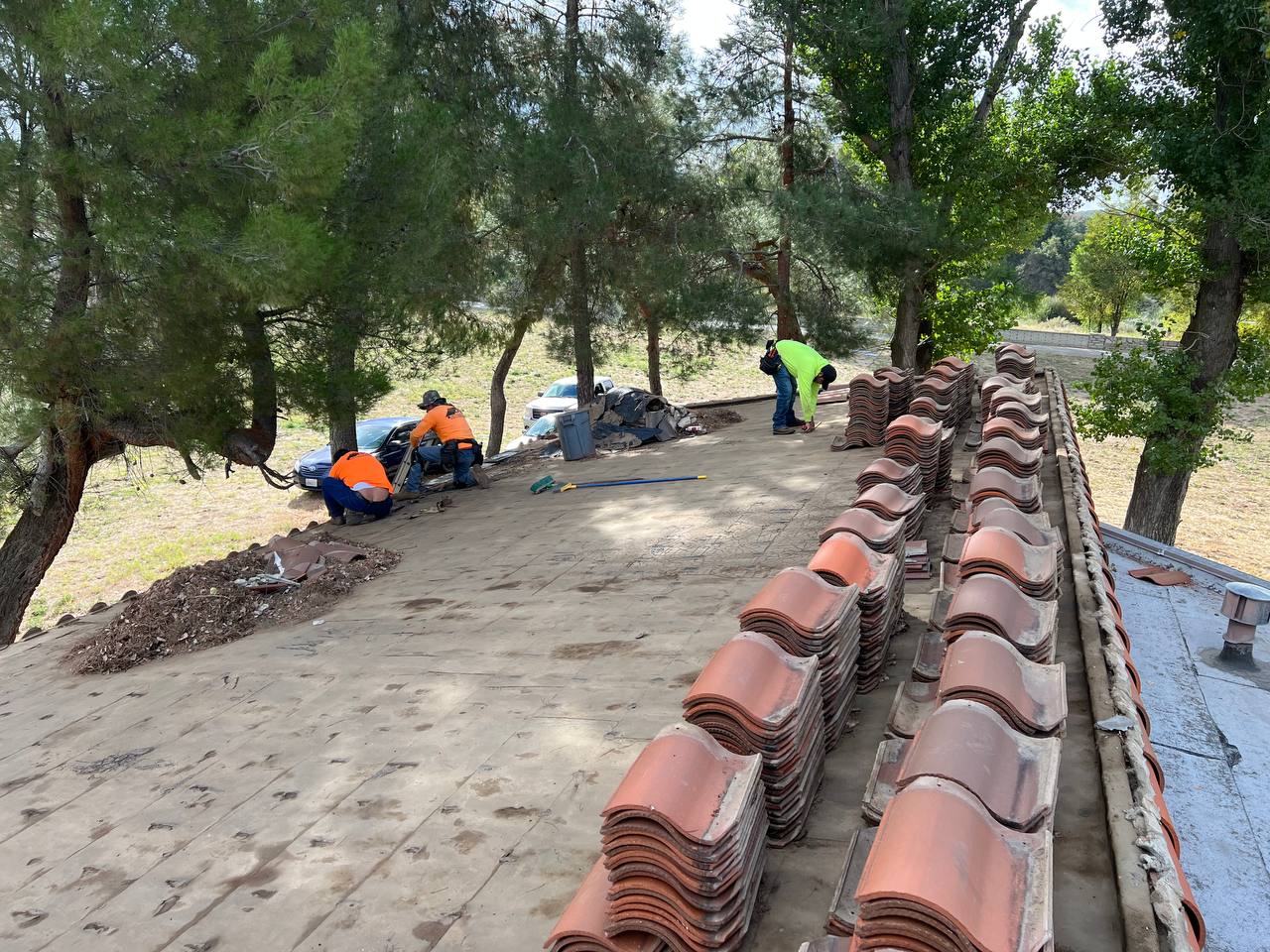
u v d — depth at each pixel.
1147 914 2.14
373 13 10.94
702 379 37.69
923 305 21.02
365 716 4.86
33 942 3.30
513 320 18.41
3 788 4.78
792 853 2.88
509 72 16.05
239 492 21.56
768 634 3.52
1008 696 2.80
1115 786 2.67
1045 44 18.19
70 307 8.38
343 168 8.59
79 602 14.85
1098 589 4.22
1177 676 8.14
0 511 10.18
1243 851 5.62
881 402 9.82
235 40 8.76
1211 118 16.55
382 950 2.86
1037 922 1.88
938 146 19.27
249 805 4.05
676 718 4.11
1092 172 18.98
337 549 8.65
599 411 14.91
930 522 6.52
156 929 3.22
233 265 7.80
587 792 3.61
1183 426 17.83
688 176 17.16
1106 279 44.22
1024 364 11.58
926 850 2.01
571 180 15.26
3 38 7.71
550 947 2.57
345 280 10.12
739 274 18.16
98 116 7.73
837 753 3.50
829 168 18.88
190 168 8.12
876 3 16.66
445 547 8.89
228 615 7.43
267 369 10.33
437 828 3.54
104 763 4.92
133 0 7.83
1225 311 17.52
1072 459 7.06
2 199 7.68
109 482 22.70
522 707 4.56
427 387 34.38
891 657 4.28
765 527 7.42
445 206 11.44
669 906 2.40
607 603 6.07
